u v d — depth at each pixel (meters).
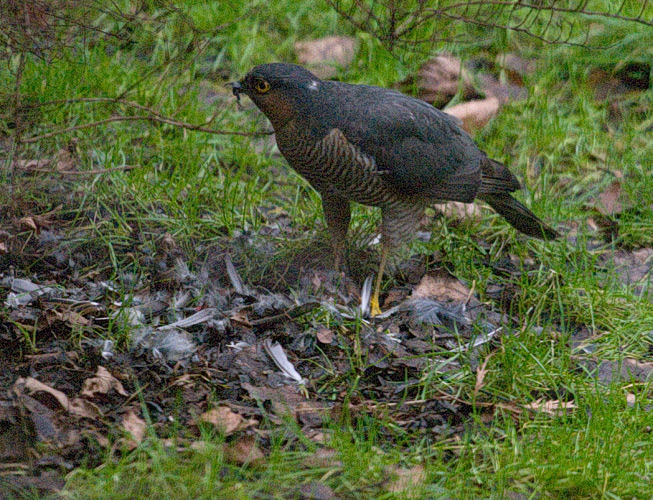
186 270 9.51
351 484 6.73
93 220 10.33
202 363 8.23
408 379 8.33
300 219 11.02
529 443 7.30
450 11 13.96
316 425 7.50
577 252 10.84
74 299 8.89
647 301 9.95
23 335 8.09
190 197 10.83
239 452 6.84
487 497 6.78
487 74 14.06
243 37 14.21
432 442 7.43
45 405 7.16
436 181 9.45
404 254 10.45
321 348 8.73
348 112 8.95
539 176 12.52
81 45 12.20
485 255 10.83
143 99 12.28
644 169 12.51
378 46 13.90
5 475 6.39
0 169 10.73
